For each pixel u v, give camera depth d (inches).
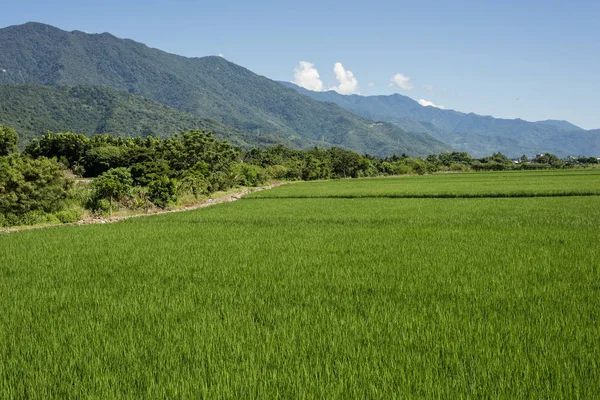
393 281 328.8
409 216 787.4
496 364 184.5
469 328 226.1
